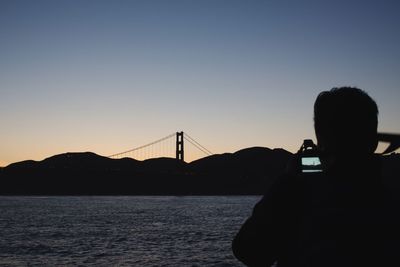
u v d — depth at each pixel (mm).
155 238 50188
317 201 1966
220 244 43875
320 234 1915
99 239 49125
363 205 1928
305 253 1917
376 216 1897
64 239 49094
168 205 154000
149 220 83000
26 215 98312
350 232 1892
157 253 37500
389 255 1858
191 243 44938
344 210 1921
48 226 68375
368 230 1881
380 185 1982
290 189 2012
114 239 49062
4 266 30688
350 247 1877
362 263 1851
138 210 121188
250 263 2016
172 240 47938
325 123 2016
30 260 33469
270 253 1992
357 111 1980
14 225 70188
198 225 70438
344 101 2006
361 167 1983
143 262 32469
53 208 133750
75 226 68438
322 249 1888
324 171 2025
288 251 1985
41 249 40188
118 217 91562
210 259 33875
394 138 1994
